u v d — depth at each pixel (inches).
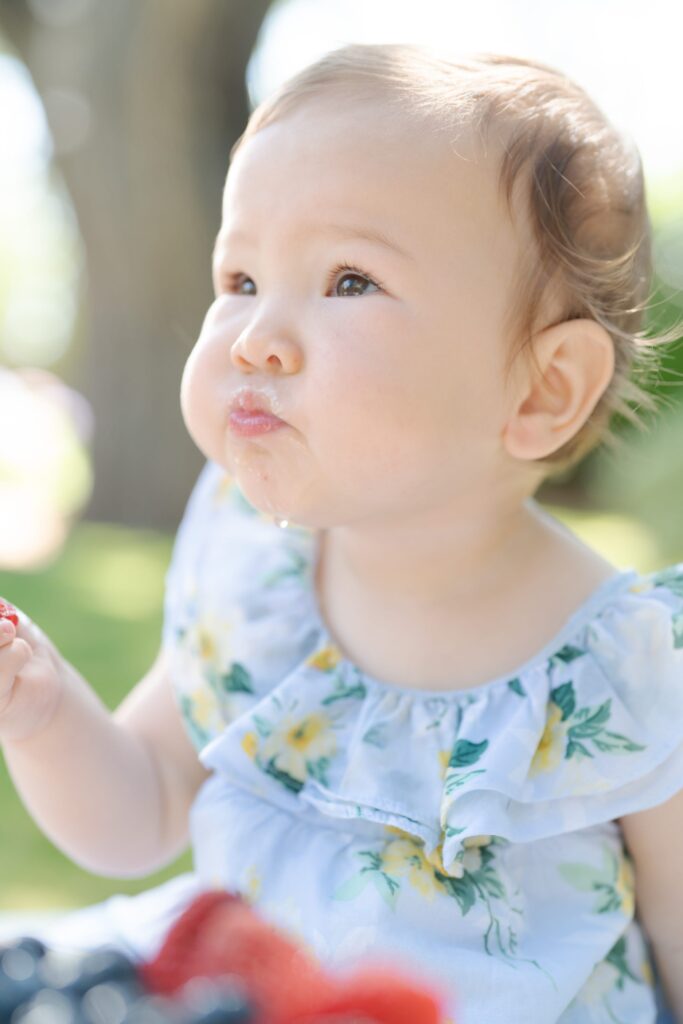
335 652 43.7
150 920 45.7
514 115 40.0
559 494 266.1
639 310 45.6
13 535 217.0
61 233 569.6
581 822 38.9
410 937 37.3
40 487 299.9
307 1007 20.4
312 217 37.7
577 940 38.9
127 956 21.0
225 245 40.6
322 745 41.8
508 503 42.4
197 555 49.9
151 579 175.6
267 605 45.9
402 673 42.3
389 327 37.1
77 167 212.8
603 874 40.1
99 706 45.3
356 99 39.0
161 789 46.8
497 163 38.9
